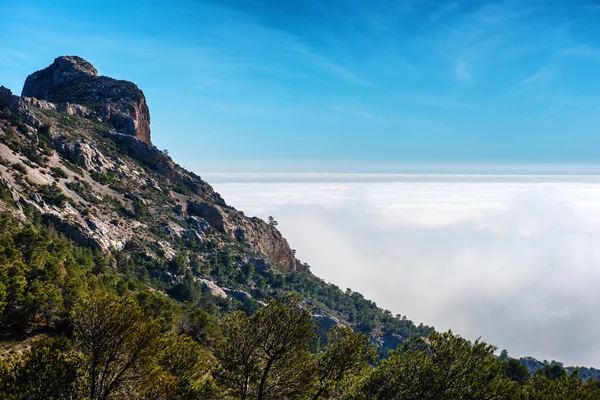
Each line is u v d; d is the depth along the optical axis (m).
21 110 146.75
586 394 23.62
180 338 29.45
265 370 26.16
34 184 118.25
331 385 26.19
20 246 71.44
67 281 54.56
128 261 118.88
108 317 24.25
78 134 169.50
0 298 44.22
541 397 23.55
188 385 25.34
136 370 24.36
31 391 20.88
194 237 159.75
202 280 136.50
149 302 61.47
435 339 24.09
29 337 43.66
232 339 26.98
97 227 120.81
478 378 22.58
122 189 158.62
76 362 23.11
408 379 23.39
